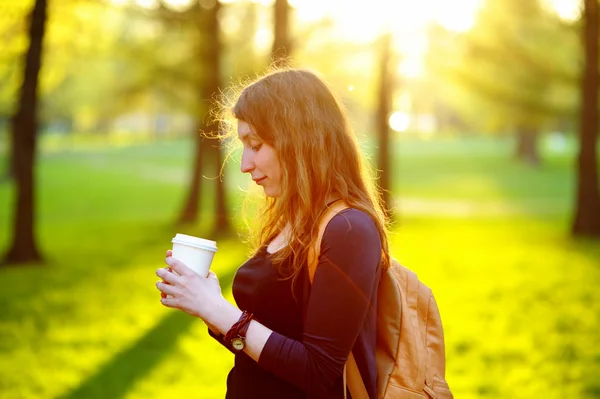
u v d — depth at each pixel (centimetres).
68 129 7019
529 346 647
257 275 175
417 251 1396
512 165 4294
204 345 667
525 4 1867
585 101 1546
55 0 1360
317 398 164
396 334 181
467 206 2450
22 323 764
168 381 554
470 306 844
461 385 534
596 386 525
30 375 565
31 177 1208
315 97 175
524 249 1391
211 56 1598
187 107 1652
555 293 918
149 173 3925
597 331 703
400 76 1988
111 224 1938
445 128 7788
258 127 174
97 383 546
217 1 1587
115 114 1864
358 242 161
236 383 183
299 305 171
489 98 1967
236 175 3447
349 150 177
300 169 170
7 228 1845
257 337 161
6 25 1243
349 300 157
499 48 1869
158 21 1579
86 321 773
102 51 1620
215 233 1650
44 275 1099
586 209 1561
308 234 168
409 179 3553
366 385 170
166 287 168
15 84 1338
